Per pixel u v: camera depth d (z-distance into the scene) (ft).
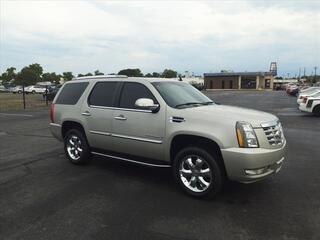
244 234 12.60
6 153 26.66
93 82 21.59
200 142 16.48
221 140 15.11
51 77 376.27
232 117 15.48
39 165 22.76
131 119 18.56
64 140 23.36
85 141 21.84
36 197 16.52
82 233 12.75
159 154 17.65
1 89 241.35
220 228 13.10
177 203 15.65
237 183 18.42
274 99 121.29
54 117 23.73
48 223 13.62
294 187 17.89
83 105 21.58
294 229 12.98
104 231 12.90
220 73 337.52
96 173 20.67
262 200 15.99
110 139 19.90
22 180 19.31
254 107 80.38
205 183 15.89
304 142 31.45
